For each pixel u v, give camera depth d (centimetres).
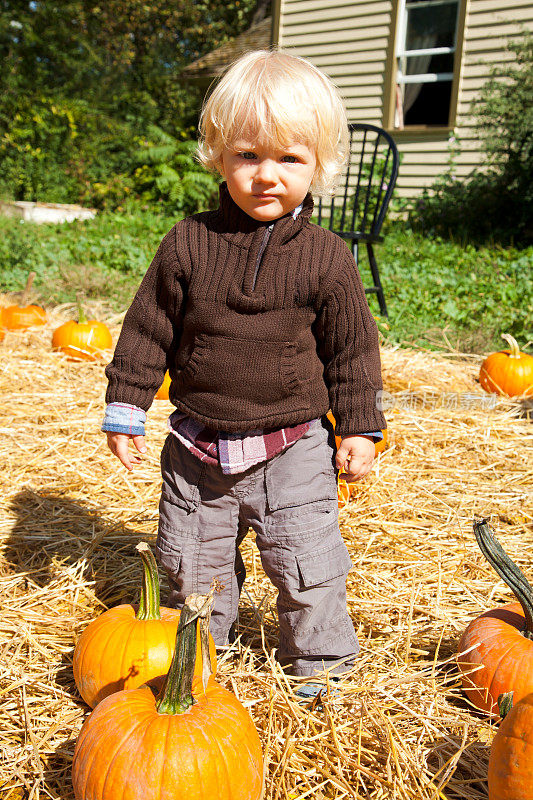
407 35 1060
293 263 175
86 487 323
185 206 1375
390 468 346
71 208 1295
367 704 180
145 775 131
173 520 191
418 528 293
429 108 1082
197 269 177
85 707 186
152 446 365
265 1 2295
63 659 206
